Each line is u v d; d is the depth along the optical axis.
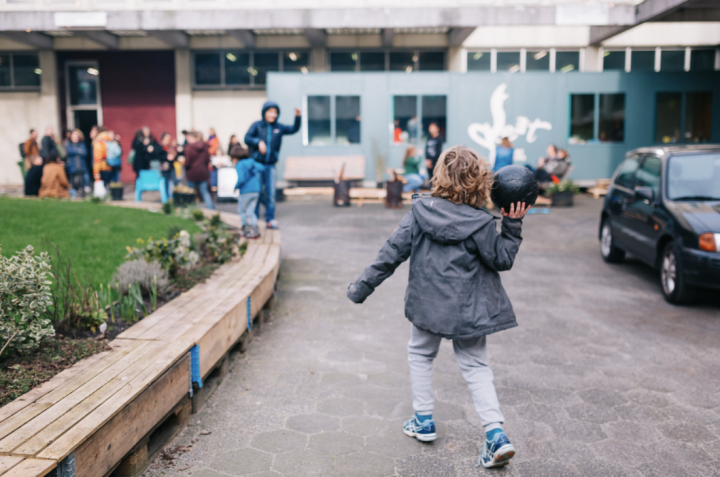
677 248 6.12
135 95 21.09
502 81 16.88
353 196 15.23
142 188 14.16
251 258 6.41
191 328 3.64
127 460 2.71
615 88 17.12
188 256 5.39
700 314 5.88
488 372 2.96
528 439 3.27
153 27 16.48
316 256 8.72
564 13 16.22
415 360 3.15
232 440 3.19
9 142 20.91
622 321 5.63
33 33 19.09
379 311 5.91
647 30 20.47
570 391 3.94
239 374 4.20
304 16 16.41
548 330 5.33
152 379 2.81
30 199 10.26
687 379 4.16
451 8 16.25
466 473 2.89
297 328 5.32
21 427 2.26
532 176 2.75
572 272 7.85
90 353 3.17
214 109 20.92
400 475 2.86
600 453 3.11
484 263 2.82
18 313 3.00
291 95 16.80
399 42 20.38
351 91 16.75
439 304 2.79
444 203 2.81
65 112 21.06
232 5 19.28
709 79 17.23
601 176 17.38
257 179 8.04
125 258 5.06
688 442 3.23
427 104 16.89
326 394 3.85
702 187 6.65
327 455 3.05
